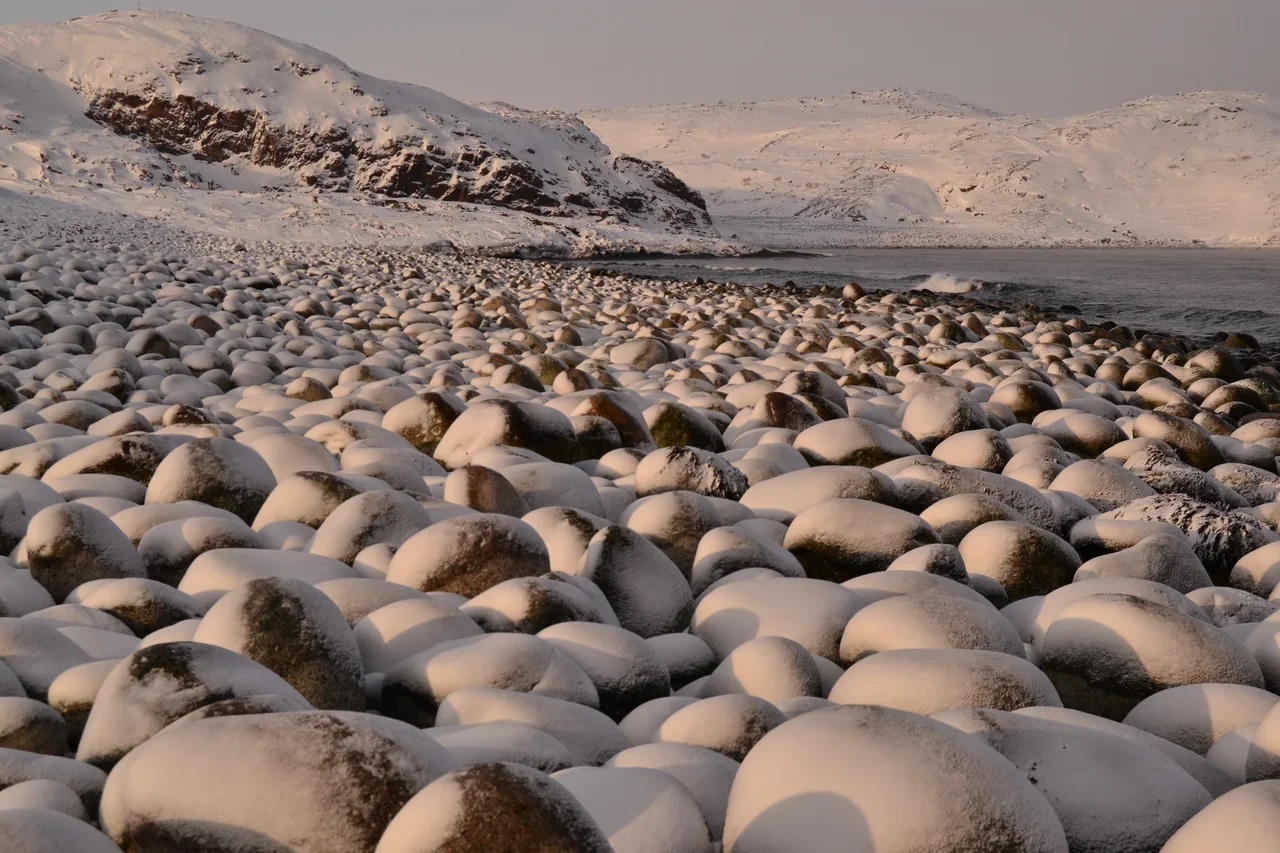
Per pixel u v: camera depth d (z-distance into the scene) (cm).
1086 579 416
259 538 423
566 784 235
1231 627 366
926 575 374
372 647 323
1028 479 568
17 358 875
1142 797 247
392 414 644
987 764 221
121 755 250
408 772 216
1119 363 1107
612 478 577
